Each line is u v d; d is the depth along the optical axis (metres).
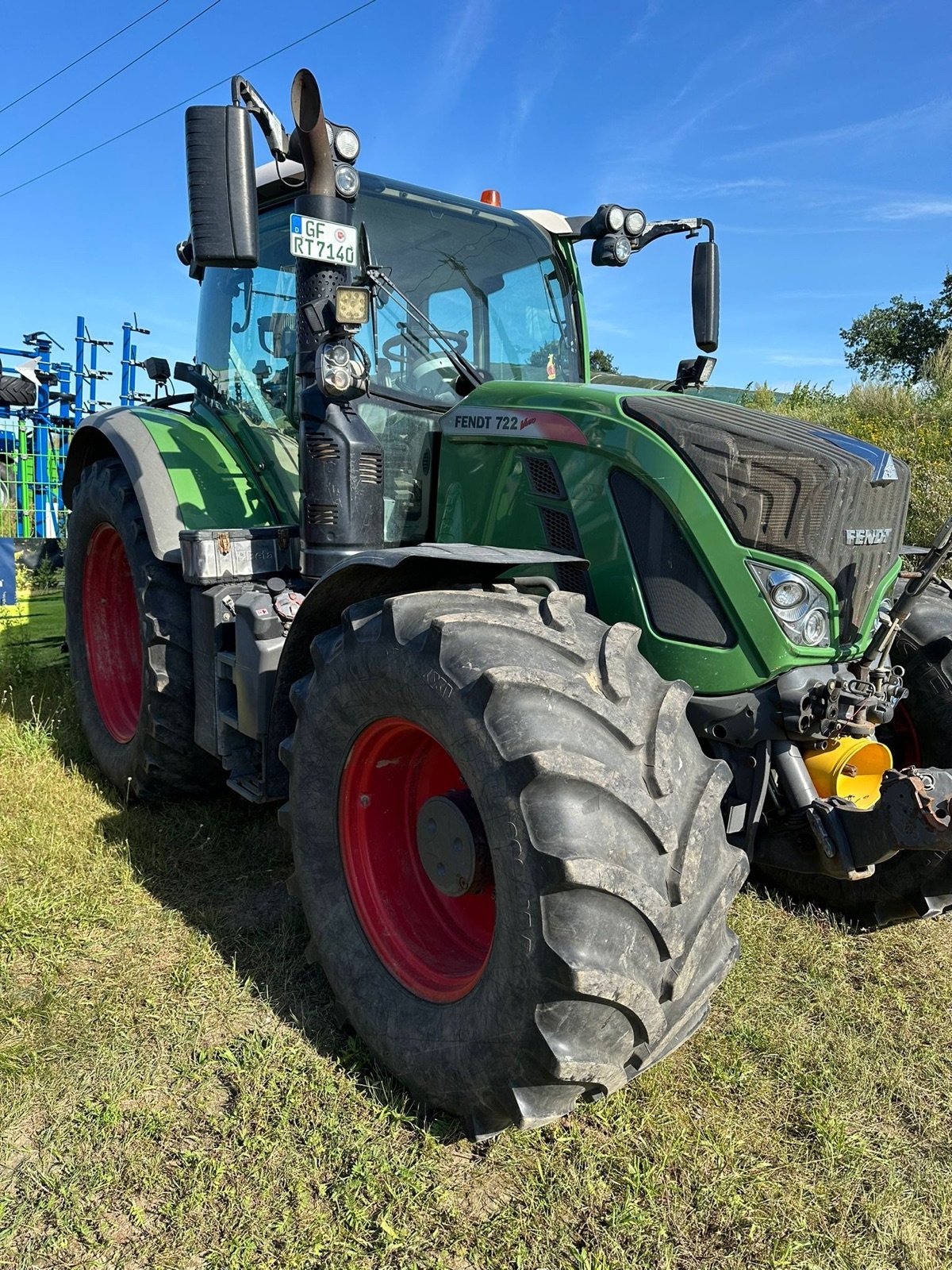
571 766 1.81
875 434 8.30
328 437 2.80
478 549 2.28
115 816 3.74
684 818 1.91
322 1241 1.80
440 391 3.29
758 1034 2.45
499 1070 1.91
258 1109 2.13
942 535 2.27
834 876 2.36
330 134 2.64
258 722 2.91
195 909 3.04
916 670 3.02
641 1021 1.81
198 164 2.40
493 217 3.60
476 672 1.96
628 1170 1.97
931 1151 2.10
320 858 2.49
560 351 3.80
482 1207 1.90
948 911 3.12
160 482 3.57
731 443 2.33
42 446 7.81
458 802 2.19
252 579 3.28
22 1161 1.99
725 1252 1.82
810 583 2.30
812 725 2.29
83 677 4.32
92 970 2.69
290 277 3.44
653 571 2.46
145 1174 1.95
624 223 3.74
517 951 1.84
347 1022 2.43
